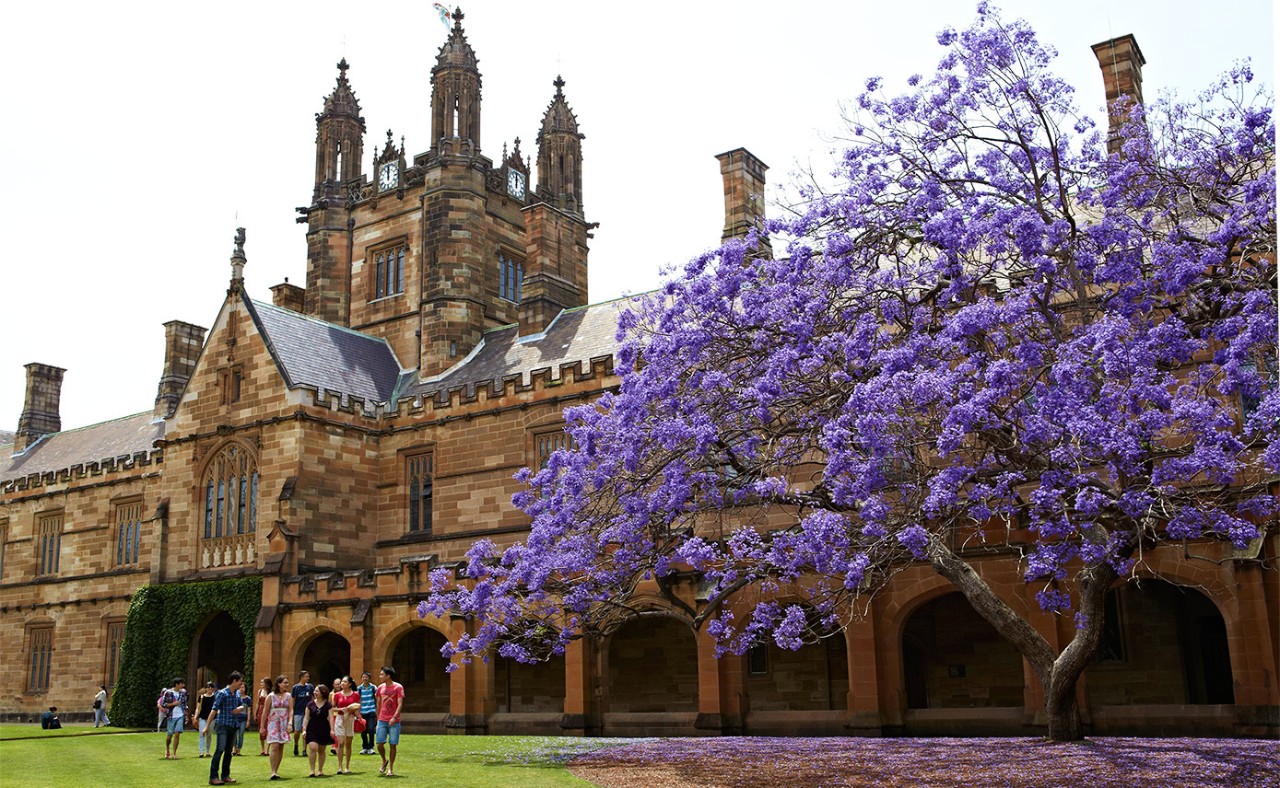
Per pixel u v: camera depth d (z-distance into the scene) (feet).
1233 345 54.03
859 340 66.95
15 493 187.21
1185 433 64.69
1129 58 106.73
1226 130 65.77
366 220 171.94
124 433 199.11
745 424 73.20
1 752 94.53
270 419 134.82
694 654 117.19
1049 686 71.00
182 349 196.13
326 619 123.44
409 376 158.20
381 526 139.74
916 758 67.67
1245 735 76.95
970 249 69.15
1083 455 57.98
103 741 108.58
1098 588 67.77
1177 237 63.16
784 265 72.23
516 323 169.58
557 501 84.74
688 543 72.74
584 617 84.64
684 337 72.74
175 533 141.79
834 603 73.41
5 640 181.16
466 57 166.81
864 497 62.59
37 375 228.84
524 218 164.86
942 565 73.26
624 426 78.18
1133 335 59.72
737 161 131.34
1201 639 96.78
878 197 72.23
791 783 59.36
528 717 110.22
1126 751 65.31
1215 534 67.26
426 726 117.19
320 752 71.15
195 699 135.33
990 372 57.36
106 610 167.53
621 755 78.33
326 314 170.50
